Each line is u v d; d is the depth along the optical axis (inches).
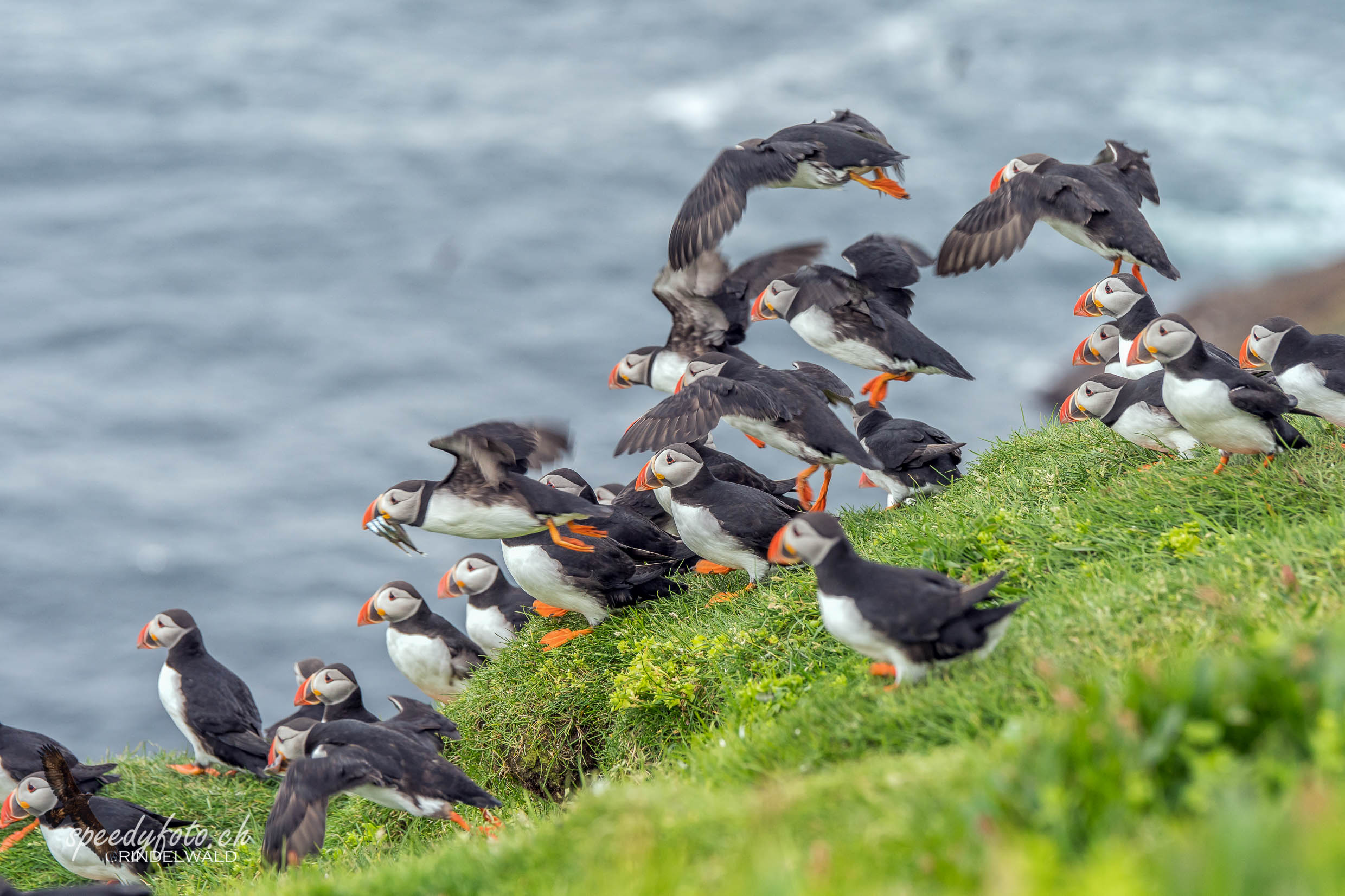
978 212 491.8
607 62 3469.5
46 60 3570.4
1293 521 371.9
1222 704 226.4
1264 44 3297.2
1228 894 164.9
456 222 2500.0
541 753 468.8
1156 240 478.6
